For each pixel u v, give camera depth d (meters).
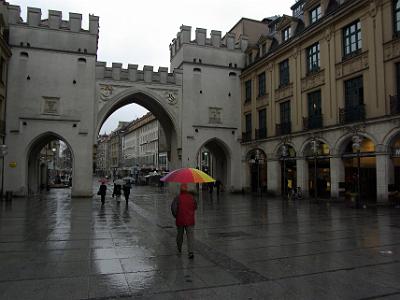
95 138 30.58
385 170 19.67
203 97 34.47
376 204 19.69
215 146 38.44
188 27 34.53
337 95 23.53
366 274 6.39
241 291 5.52
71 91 29.84
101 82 31.20
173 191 34.94
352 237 10.23
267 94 31.69
